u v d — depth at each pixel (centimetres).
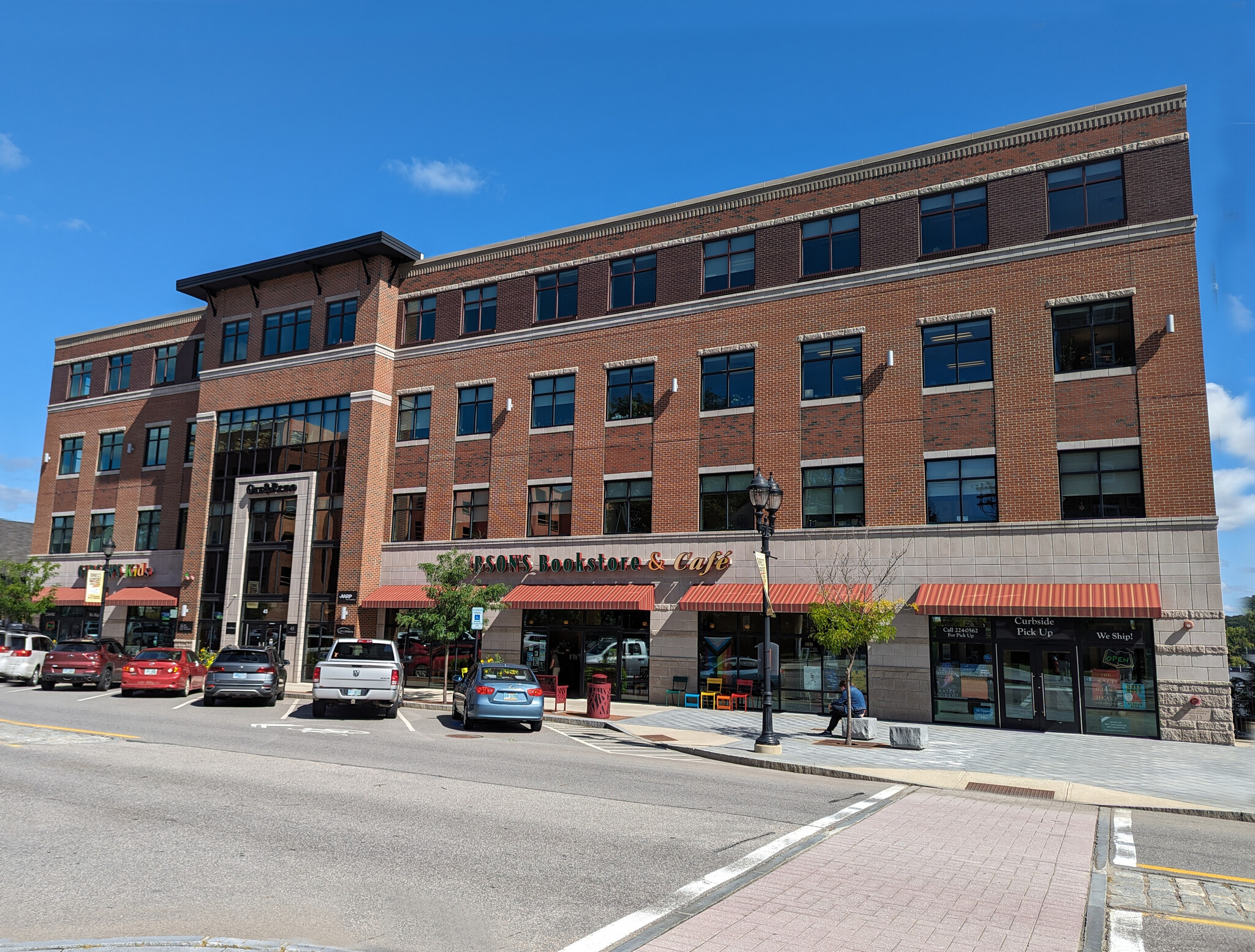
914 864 852
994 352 2409
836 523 2569
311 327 3656
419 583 3259
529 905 674
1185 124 2264
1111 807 1280
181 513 4038
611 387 3014
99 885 693
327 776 1246
